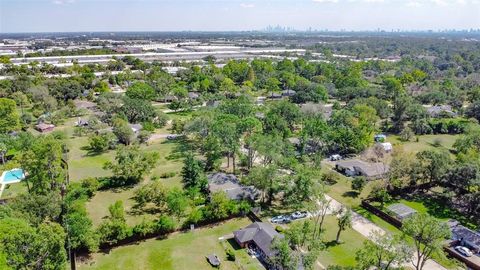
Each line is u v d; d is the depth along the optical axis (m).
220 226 62.69
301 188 65.94
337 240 57.66
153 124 122.25
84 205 66.31
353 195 75.19
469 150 87.00
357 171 85.19
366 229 62.19
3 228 38.66
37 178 65.88
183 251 55.19
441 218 65.44
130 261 52.53
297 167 75.88
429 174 76.31
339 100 164.62
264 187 68.75
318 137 98.69
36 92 135.50
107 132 104.25
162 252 54.84
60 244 41.28
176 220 63.34
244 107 112.88
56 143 69.81
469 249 56.09
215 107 128.00
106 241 55.16
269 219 64.62
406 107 122.50
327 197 74.06
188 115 136.00
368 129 101.31
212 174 79.88
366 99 133.38
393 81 157.62
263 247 53.53
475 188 70.94
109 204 69.88
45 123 120.38
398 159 76.25
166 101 162.88
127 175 77.25
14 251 37.75
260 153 80.81
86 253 54.09
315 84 164.75
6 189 75.75
